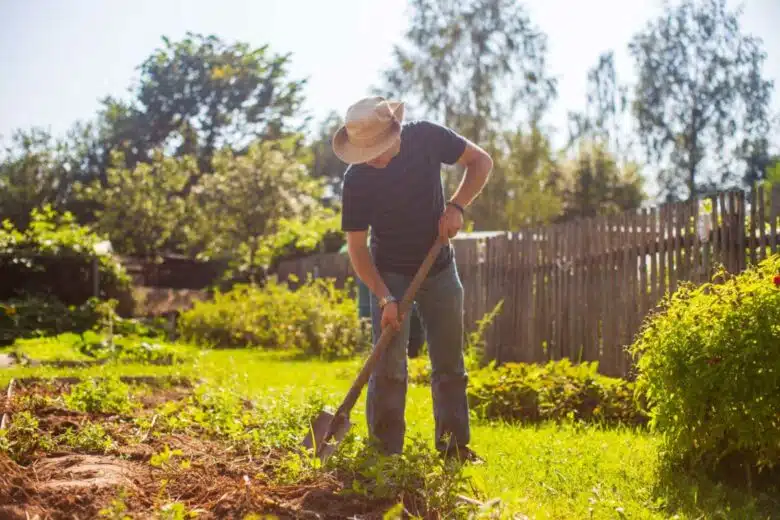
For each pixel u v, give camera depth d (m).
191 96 53.12
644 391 5.01
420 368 9.07
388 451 4.40
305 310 15.14
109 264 19.19
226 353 14.42
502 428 6.05
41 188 43.59
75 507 3.16
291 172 32.34
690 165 37.84
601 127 39.97
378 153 4.15
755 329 4.22
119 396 5.87
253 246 29.59
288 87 53.59
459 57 35.44
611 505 3.62
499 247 10.90
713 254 7.04
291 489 3.53
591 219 8.88
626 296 8.21
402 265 4.48
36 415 5.36
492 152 34.16
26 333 15.34
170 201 33.78
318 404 5.20
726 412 4.26
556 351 9.52
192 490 3.52
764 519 3.70
